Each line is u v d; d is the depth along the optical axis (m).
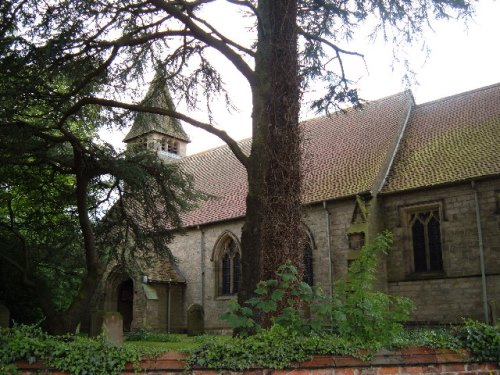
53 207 16.58
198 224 29.55
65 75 10.67
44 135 12.39
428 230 22.41
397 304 6.49
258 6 9.44
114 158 13.91
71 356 5.19
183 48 11.43
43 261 17.44
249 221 8.41
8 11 9.17
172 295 29.19
